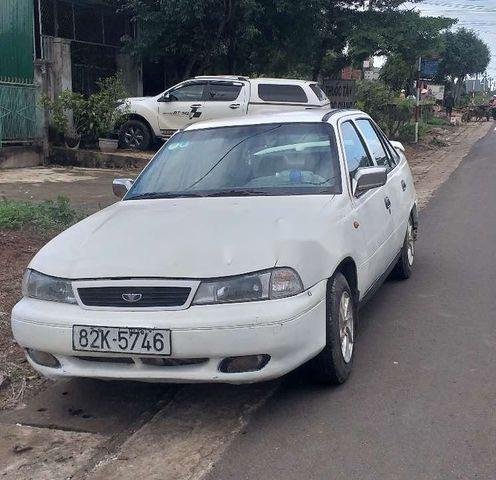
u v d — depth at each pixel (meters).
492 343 5.17
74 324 3.83
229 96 16.78
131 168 15.88
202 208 4.70
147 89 21.66
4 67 15.70
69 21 18.70
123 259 3.98
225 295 3.76
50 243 4.50
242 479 3.44
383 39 19.70
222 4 18.12
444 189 13.83
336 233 4.41
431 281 6.91
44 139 16.23
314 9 18.81
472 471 3.44
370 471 3.46
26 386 4.63
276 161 5.23
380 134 6.78
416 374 4.62
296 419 4.03
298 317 3.83
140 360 3.80
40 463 3.67
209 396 4.38
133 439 3.89
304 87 16.88
